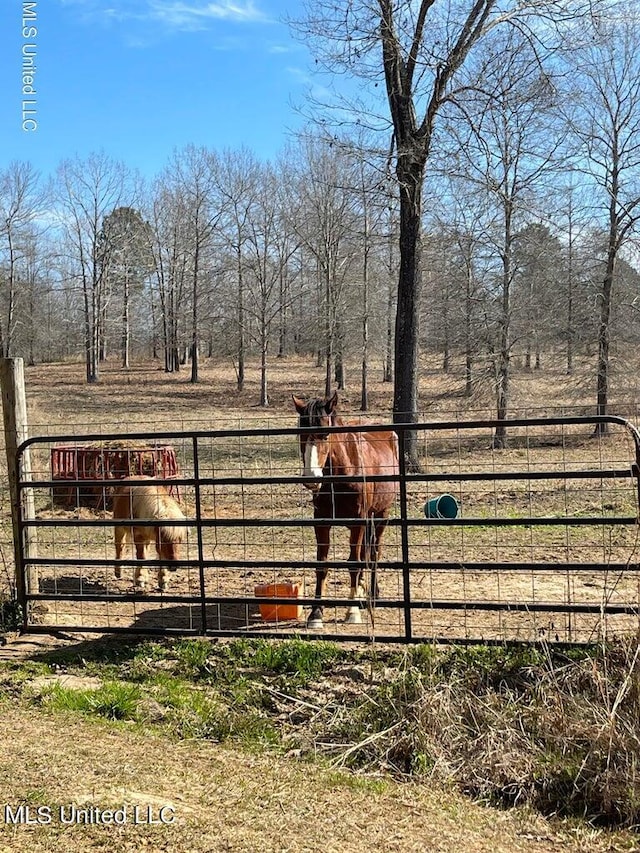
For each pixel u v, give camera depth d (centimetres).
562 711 512
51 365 6394
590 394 2425
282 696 578
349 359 4378
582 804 464
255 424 2992
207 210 4841
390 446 812
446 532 1052
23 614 720
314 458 636
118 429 2734
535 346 2505
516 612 638
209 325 4947
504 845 411
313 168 3888
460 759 502
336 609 750
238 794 426
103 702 555
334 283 3775
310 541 1045
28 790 403
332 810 420
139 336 6475
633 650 540
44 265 5831
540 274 2448
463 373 2734
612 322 2416
